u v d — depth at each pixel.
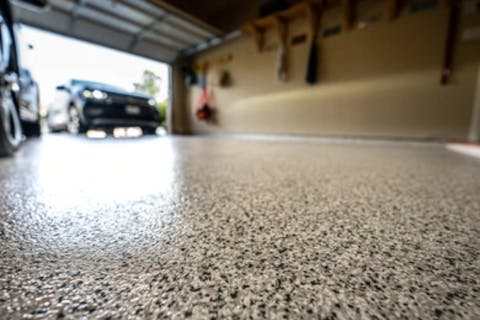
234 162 1.26
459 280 0.25
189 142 3.04
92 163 1.12
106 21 4.65
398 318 0.20
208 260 0.29
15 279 0.24
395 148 2.65
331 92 3.99
